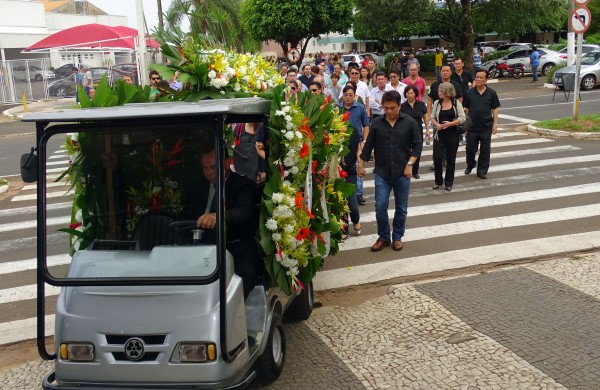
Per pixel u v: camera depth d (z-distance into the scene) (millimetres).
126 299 3955
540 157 13055
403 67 34938
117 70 29141
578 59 15609
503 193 10383
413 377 4777
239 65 5625
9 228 10211
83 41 25688
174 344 3842
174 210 4336
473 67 32562
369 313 6055
